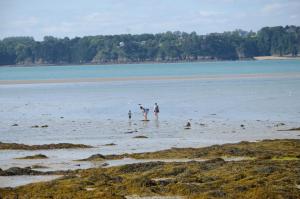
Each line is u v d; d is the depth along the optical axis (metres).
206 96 139.25
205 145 68.81
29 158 61.19
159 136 78.12
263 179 44.41
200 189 42.06
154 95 146.12
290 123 88.94
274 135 76.75
